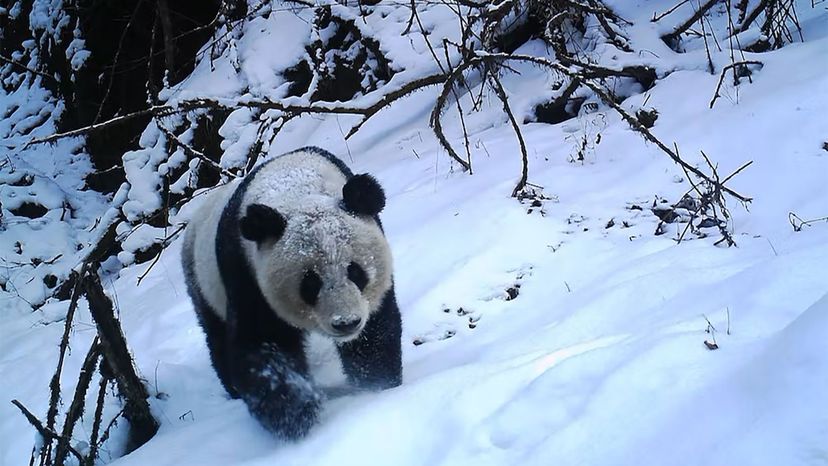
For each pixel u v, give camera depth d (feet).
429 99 37.11
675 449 11.16
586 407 12.41
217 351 19.17
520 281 21.93
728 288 16.02
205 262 18.35
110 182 47.21
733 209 22.94
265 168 17.79
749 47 31.09
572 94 32.48
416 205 27.22
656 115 28.63
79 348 27.76
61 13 50.01
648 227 23.20
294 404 15.19
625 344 13.84
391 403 14.46
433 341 20.42
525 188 25.98
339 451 13.79
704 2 34.35
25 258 41.45
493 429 12.80
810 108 25.30
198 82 40.63
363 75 39.17
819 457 10.01
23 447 21.95
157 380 21.57
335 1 40.81
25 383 26.13
